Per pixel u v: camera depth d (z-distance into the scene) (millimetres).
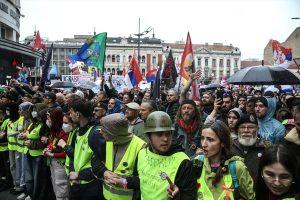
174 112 6863
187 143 4797
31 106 6949
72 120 4625
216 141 2975
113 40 92875
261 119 5184
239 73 6637
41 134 6152
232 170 2916
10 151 7324
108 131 3650
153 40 93750
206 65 102500
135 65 12477
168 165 3141
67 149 4738
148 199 3188
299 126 3580
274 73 6281
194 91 7723
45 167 6258
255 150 3830
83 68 22297
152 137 3176
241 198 2902
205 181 3012
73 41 88938
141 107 5512
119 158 3676
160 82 10422
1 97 8734
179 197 3053
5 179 7895
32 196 6477
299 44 49500
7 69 36688
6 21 43906
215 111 5602
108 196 3678
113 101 8047
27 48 35625
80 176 4191
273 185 2523
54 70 24750
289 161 2477
